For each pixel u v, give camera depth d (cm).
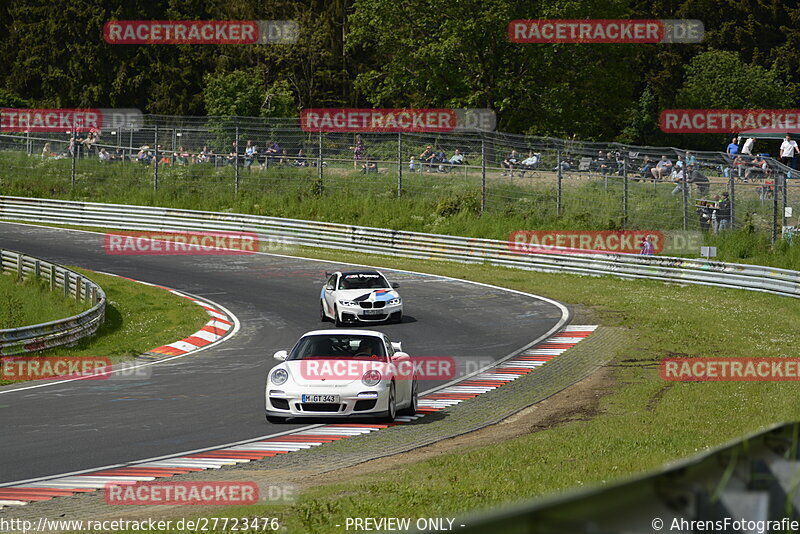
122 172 19475
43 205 18175
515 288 12050
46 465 4359
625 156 15075
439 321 9944
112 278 13038
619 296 11294
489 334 9188
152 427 5366
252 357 8338
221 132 19400
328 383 5381
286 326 10025
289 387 5378
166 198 18512
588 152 15900
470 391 6644
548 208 15750
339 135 19012
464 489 3341
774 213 12738
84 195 18975
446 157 17738
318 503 3212
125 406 6097
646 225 14425
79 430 5278
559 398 6256
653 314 9950
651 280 12506
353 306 9525
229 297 11750
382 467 4169
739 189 14275
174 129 19525
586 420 5409
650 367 7244
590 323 9581
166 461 4438
